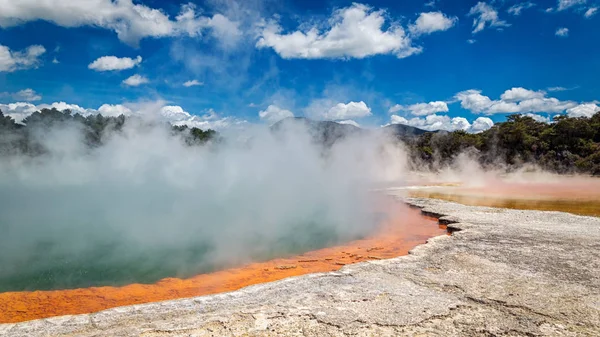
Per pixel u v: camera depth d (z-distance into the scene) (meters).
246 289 6.06
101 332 4.62
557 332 4.42
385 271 6.78
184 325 4.77
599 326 4.55
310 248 10.31
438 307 5.16
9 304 6.51
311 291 5.86
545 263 7.09
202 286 7.39
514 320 4.74
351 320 4.80
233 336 4.45
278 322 4.79
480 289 5.80
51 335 4.57
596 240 8.89
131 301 6.62
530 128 47.25
